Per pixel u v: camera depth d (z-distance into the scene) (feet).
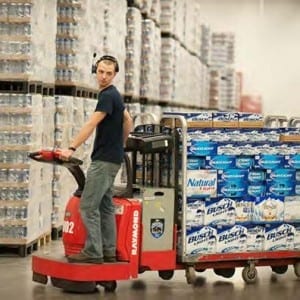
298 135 24.91
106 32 34.99
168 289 23.49
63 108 30.99
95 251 22.17
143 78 41.98
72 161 21.88
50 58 30.27
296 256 25.11
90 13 32.60
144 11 41.88
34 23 27.89
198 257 23.71
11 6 27.48
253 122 24.36
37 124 28.30
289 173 24.80
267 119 27.09
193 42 60.54
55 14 30.76
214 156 23.75
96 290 23.04
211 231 23.86
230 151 23.95
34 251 29.09
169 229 23.34
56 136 30.94
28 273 25.27
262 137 24.47
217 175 23.85
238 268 26.91
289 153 24.75
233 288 23.86
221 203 23.94
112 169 22.06
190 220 23.56
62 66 31.58
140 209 22.79
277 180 24.66
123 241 22.66
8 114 27.55
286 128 24.85
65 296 22.22
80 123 32.45
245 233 24.35
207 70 72.59
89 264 22.21
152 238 23.09
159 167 24.14
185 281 24.73
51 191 31.30
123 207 22.65
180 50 52.60
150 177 24.59
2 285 23.52
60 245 30.48
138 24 40.24
